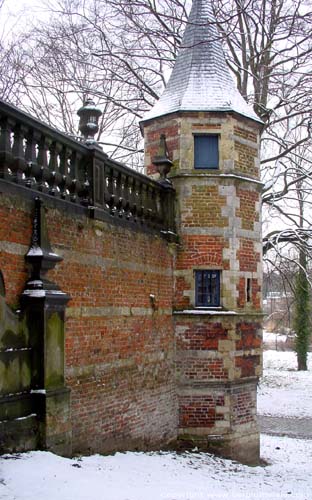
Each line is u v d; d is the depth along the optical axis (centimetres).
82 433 967
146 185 1255
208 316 1361
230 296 1374
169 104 1453
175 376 1360
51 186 916
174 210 1383
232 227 1390
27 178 855
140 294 1204
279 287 2661
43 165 885
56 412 860
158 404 1263
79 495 666
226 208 1391
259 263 1466
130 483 797
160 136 1415
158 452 1226
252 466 1361
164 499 730
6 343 794
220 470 1170
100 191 1041
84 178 1013
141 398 1187
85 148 1004
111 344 1077
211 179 1395
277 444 1766
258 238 1467
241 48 2294
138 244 1202
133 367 1160
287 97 2250
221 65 1510
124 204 1144
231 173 1397
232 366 1362
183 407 1356
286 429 2097
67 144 951
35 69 2497
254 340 1440
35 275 850
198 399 1357
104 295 1058
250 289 1434
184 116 1408
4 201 794
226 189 1396
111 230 1090
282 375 3403
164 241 1331
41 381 841
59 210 922
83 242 992
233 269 1383
